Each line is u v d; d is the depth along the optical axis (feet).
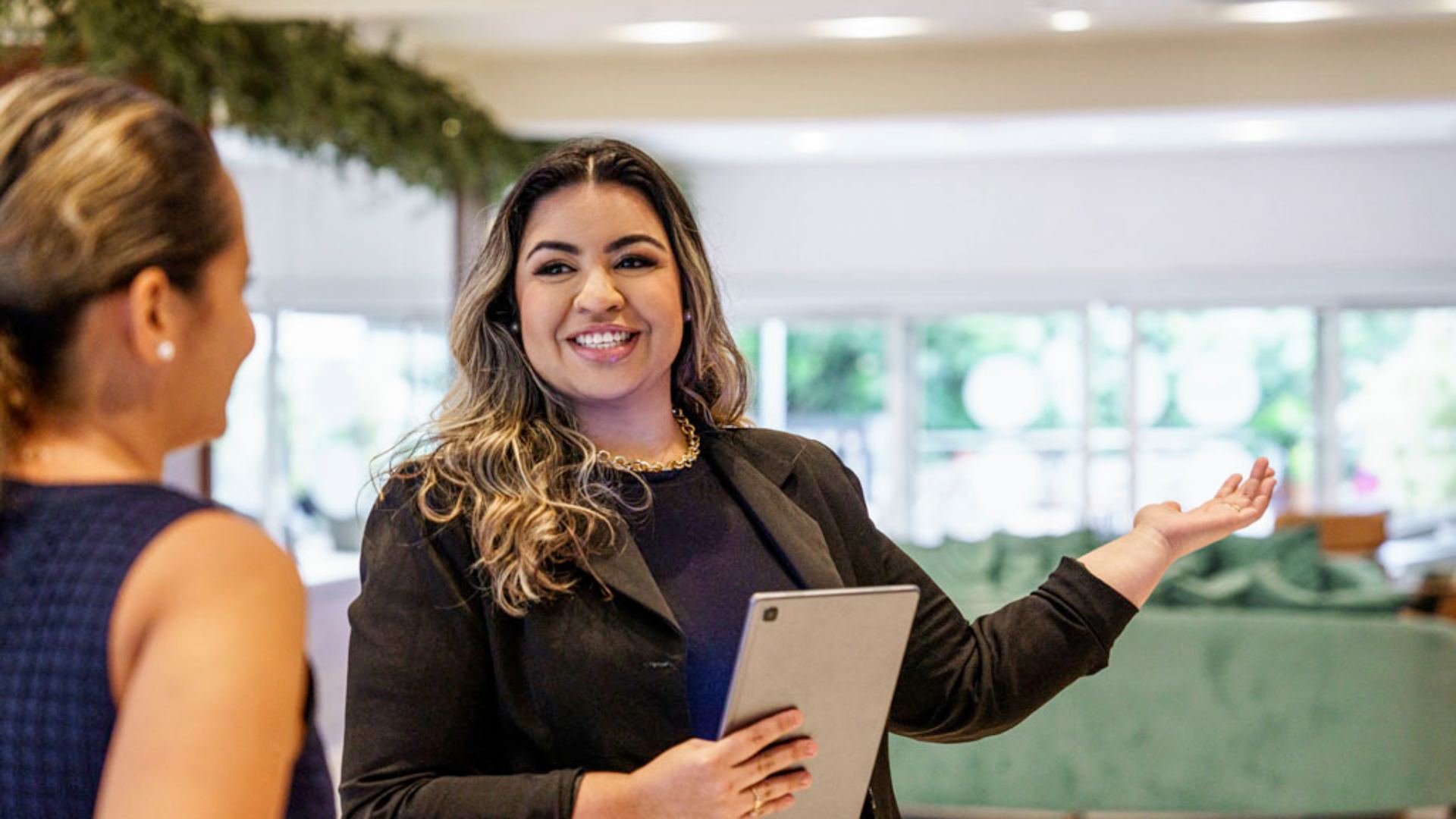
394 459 5.25
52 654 3.12
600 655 4.80
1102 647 5.41
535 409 5.29
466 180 24.03
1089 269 32.73
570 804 4.45
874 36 23.50
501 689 4.84
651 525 5.18
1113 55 23.79
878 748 4.83
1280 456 32.71
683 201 5.41
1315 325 32.53
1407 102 22.98
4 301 3.26
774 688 4.37
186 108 17.47
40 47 15.76
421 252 26.63
